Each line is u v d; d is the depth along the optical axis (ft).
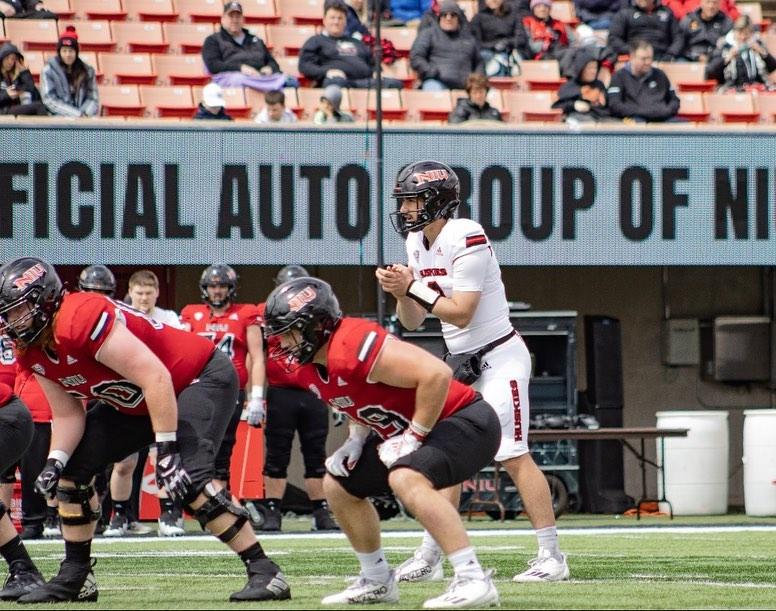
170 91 167.43
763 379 161.68
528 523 130.31
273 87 167.02
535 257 142.92
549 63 178.19
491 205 142.51
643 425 162.09
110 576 74.08
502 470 137.80
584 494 144.87
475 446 53.78
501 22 177.17
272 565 58.39
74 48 152.15
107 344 54.60
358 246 140.77
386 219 141.28
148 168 137.69
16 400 62.23
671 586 66.33
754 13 197.36
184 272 154.20
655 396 162.81
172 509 116.26
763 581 69.36
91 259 136.77
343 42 169.27
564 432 130.52
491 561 84.12
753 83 178.91
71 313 54.49
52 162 136.26
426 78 169.27
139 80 170.50
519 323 141.90
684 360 161.89
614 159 144.36
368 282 157.28
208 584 68.49
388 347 51.98
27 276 54.19
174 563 83.92
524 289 161.58
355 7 183.62
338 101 153.69
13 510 118.73
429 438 53.42
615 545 99.04
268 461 119.65
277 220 139.64
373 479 55.36
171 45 178.09
